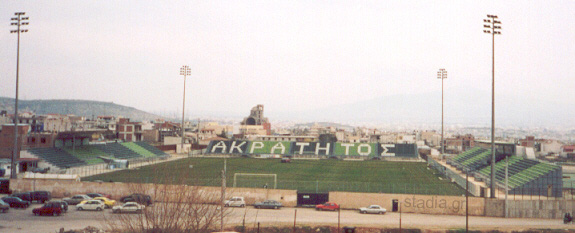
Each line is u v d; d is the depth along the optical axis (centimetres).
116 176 11075
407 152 19575
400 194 7831
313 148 19900
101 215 6875
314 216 7206
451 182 11206
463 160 15188
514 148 12175
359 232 6322
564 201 7438
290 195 8025
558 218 7431
